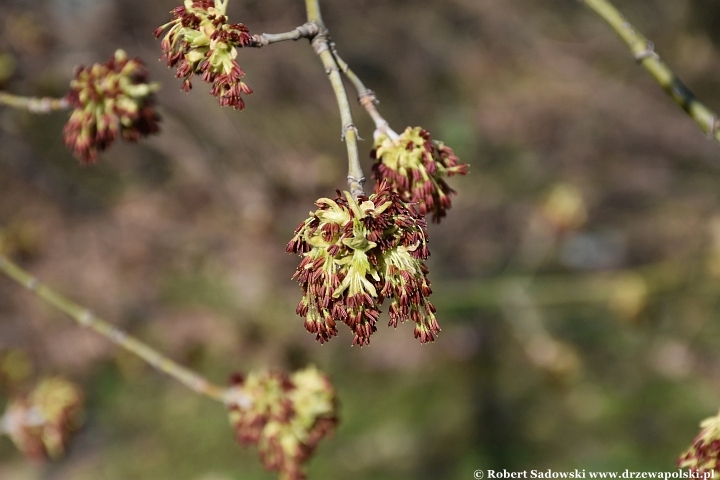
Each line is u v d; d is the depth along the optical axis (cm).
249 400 391
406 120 1191
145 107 376
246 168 929
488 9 1355
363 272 218
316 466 815
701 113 311
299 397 392
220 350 895
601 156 1199
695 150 1209
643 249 1034
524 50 1335
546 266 987
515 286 884
